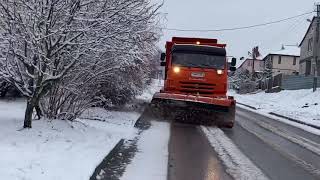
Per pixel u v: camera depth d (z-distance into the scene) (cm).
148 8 1105
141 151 1159
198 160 1089
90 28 1017
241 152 1249
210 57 1925
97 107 1956
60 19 1016
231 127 1844
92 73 1214
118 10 1045
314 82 4484
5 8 965
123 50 1092
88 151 989
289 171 1033
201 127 1777
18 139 998
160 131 1577
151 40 1295
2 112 1448
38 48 1001
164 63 2131
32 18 979
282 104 4191
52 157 876
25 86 1070
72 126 1239
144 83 2616
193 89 1903
